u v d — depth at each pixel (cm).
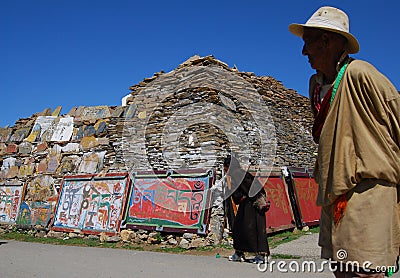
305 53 217
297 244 796
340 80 197
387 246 175
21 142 1382
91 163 1155
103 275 570
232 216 806
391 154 182
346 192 185
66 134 1268
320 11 213
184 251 782
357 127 186
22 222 1212
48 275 576
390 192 181
